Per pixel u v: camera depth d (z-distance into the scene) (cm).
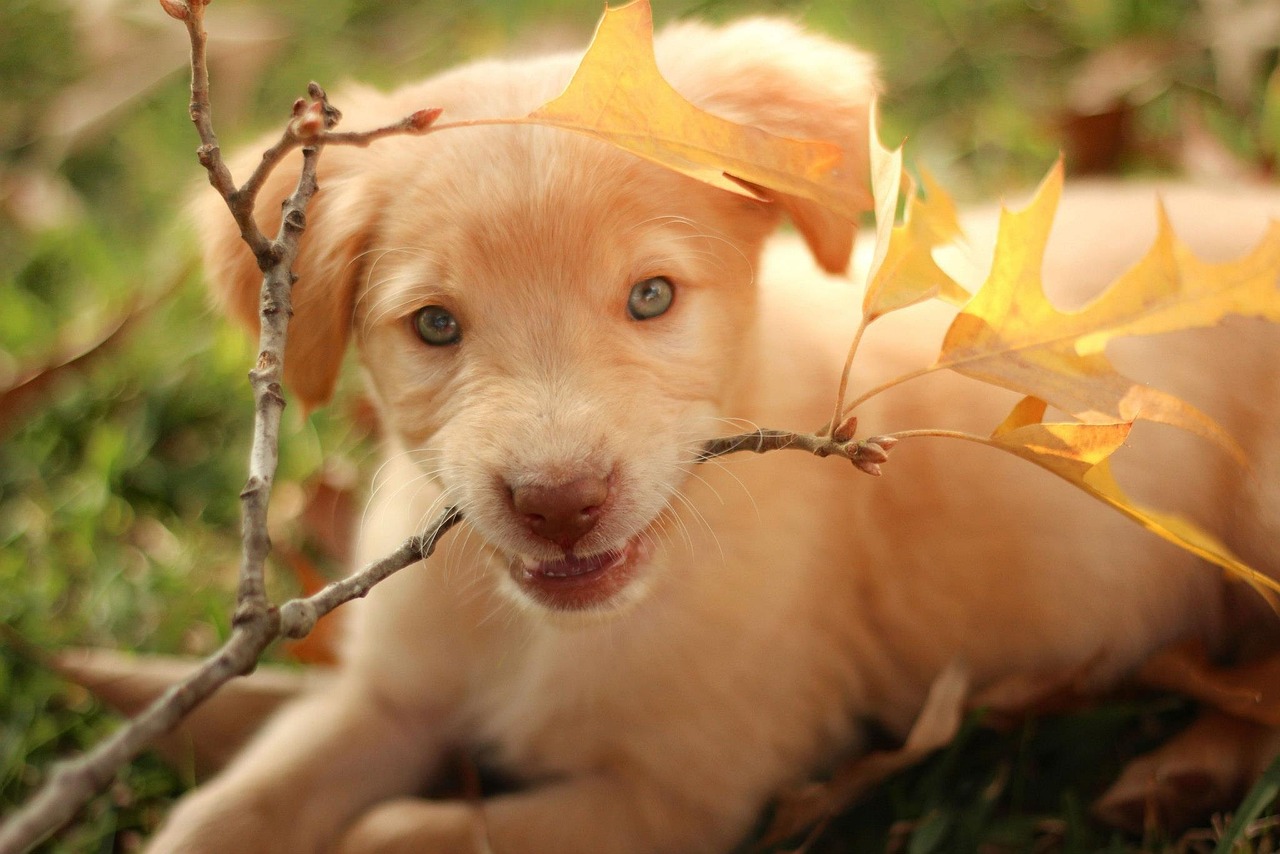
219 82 100
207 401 85
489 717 73
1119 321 61
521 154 65
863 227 86
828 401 72
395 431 68
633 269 65
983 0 99
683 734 70
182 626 77
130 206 96
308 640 76
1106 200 76
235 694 74
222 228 71
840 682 73
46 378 84
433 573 71
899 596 74
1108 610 73
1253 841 67
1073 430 60
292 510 81
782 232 82
